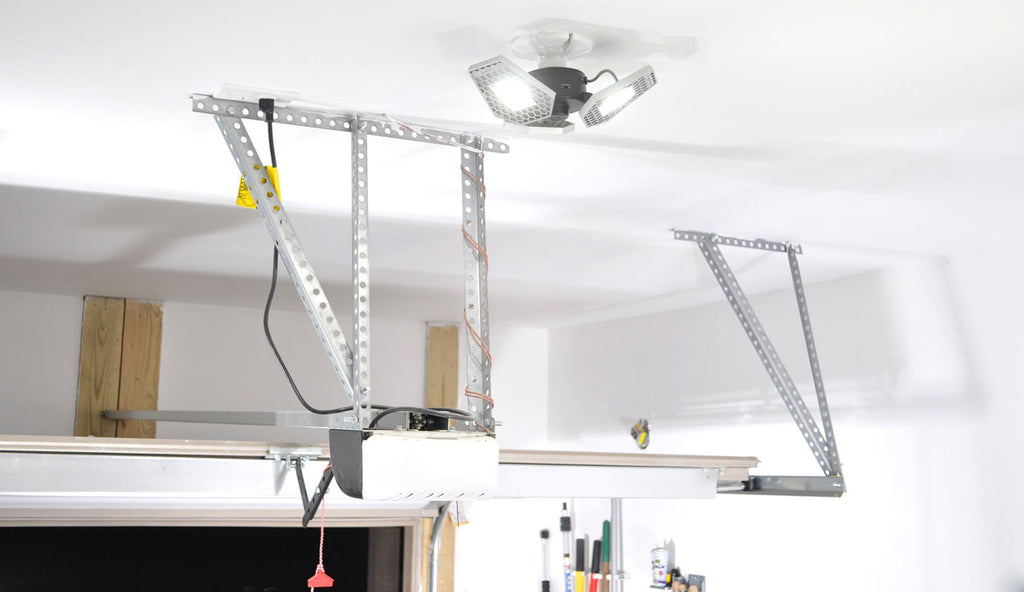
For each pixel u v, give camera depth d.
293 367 5.04
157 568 4.85
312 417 2.22
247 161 2.03
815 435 3.23
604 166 2.47
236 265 3.87
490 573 5.31
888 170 2.47
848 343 3.83
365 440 1.96
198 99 2.02
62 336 4.61
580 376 5.47
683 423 4.66
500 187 2.69
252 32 1.70
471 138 2.27
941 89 1.92
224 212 3.02
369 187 2.71
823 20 1.63
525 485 2.72
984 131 2.17
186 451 2.36
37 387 4.52
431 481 2.02
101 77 1.91
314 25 1.67
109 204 2.93
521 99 1.78
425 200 2.85
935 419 3.46
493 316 5.26
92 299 4.64
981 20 1.62
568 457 2.75
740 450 4.30
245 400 4.91
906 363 3.58
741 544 4.22
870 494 3.67
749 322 3.22
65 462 2.26
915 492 3.50
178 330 4.81
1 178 2.65
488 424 2.17
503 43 1.74
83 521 3.66
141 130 2.24
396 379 5.35
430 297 4.65
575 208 2.91
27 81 1.93
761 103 2.01
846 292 3.86
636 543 4.82
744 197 2.75
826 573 3.81
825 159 2.38
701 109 2.05
